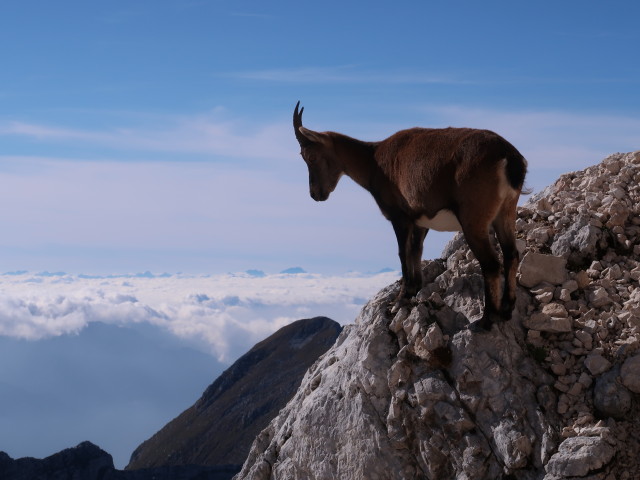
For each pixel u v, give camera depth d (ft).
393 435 30.96
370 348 33.17
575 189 42.68
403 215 34.04
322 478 32.68
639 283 33.58
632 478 26.27
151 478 150.30
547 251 36.83
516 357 30.68
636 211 38.17
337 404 33.24
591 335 30.91
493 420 29.25
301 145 37.86
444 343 31.63
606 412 28.07
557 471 25.91
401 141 33.68
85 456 143.43
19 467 136.56
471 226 30.22
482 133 30.58
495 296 30.86
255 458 38.75
